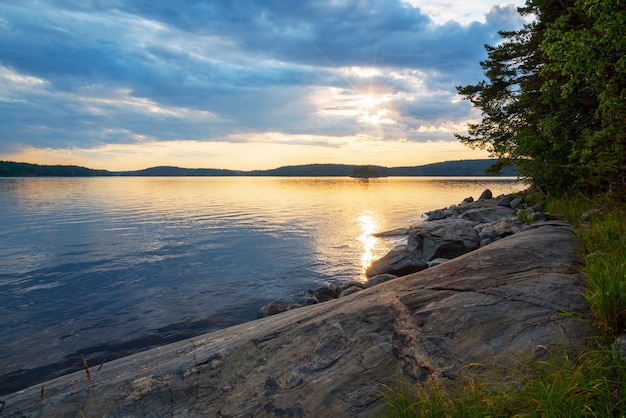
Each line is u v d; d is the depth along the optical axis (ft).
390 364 12.41
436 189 334.44
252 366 13.67
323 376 12.39
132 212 131.95
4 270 52.13
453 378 11.16
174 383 13.23
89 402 12.80
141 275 49.26
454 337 13.07
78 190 314.14
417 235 53.52
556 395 8.25
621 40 23.07
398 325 14.44
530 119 75.00
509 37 81.92
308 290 37.37
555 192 63.93
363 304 16.69
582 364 9.34
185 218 113.91
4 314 35.63
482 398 9.43
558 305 13.66
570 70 26.78
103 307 37.50
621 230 20.95
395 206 156.76
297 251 64.18
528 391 9.12
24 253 63.57
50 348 28.53
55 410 12.61
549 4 61.11
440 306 15.17
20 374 24.75
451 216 92.22
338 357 13.21
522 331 12.50
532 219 49.88
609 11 23.48
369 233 83.71
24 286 44.68
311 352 13.79
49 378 24.27
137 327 32.42
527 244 22.36
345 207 152.46
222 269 52.13
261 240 75.10
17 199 199.21
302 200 198.18
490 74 85.35
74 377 15.78
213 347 16.02
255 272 50.47
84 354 27.55
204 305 37.83
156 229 90.48
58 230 88.94
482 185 458.91
